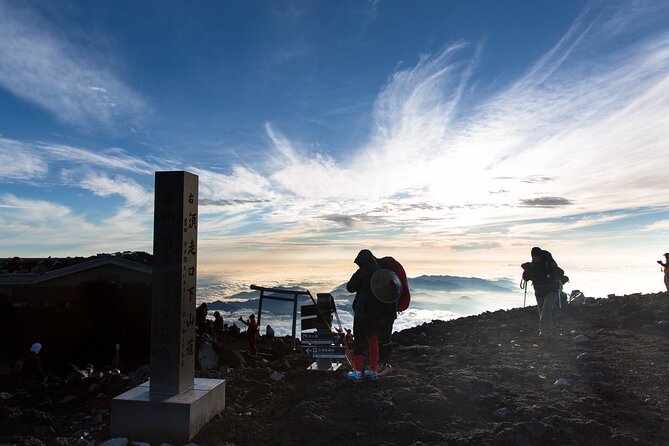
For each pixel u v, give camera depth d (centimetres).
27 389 847
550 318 994
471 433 512
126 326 1895
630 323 1075
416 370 758
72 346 1836
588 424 507
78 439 536
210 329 1503
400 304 682
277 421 566
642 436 495
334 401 593
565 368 748
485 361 812
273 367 889
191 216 573
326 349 756
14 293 1917
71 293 1934
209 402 559
